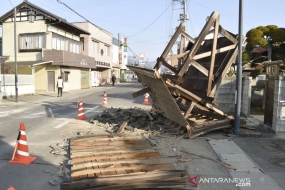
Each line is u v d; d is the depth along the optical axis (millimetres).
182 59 9258
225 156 5742
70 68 27250
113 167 4949
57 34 25250
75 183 4035
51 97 19859
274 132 7613
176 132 7734
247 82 10281
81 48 31031
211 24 7152
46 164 5293
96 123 9344
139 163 5234
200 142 6867
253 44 13000
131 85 40469
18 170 4965
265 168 5121
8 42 24719
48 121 9930
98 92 25203
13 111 12531
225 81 10977
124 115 9758
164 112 8672
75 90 27891
